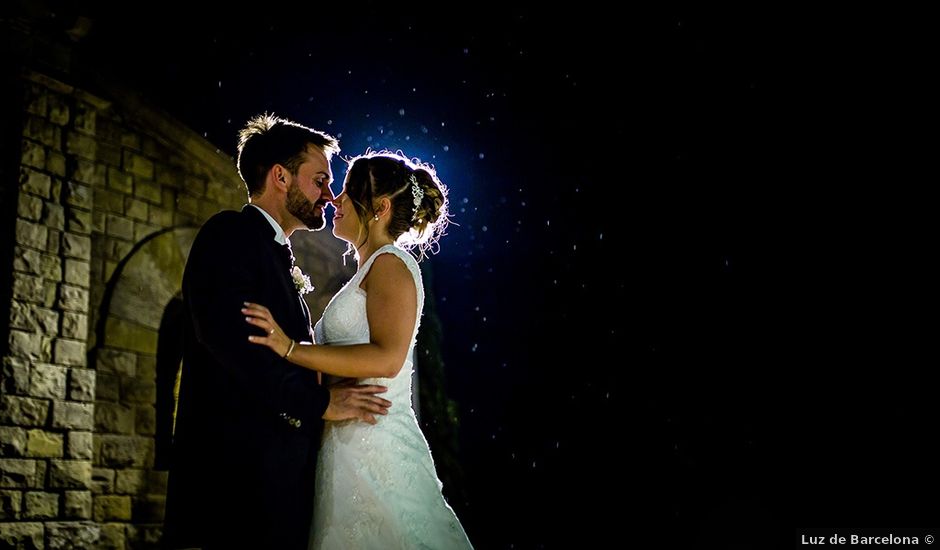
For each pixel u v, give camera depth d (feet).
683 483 47.37
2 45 24.00
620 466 47.52
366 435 10.78
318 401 10.37
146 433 25.45
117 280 25.61
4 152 24.06
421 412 35.17
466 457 46.09
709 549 45.83
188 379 10.73
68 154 25.12
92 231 25.48
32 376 23.04
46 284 23.94
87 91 25.54
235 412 10.43
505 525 44.78
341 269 32.65
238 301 10.30
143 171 27.07
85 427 23.80
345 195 11.93
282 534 10.19
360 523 10.53
